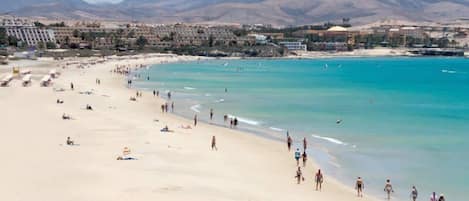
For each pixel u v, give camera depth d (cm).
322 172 6656
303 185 6003
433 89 19475
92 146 7450
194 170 6378
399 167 6944
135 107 12250
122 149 7338
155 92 15638
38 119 9619
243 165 6825
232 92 16725
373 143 8475
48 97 13100
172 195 5181
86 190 5241
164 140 8175
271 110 12400
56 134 8250
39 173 5822
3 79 15988
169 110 12069
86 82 17975
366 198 5609
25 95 13275
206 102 13788
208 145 8000
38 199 4906
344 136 9056
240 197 5256
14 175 5703
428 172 6694
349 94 16925
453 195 5778
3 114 10025
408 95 16912
